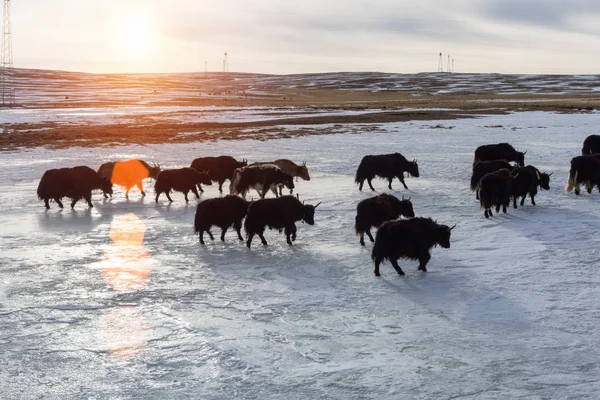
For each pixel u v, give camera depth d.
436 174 24.53
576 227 14.41
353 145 36.97
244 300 9.67
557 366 6.98
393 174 20.53
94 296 9.91
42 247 13.39
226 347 7.73
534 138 39.84
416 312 8.97
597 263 11.21
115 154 33.47
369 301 9.54
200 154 33.28
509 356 7.29
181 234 14.80
